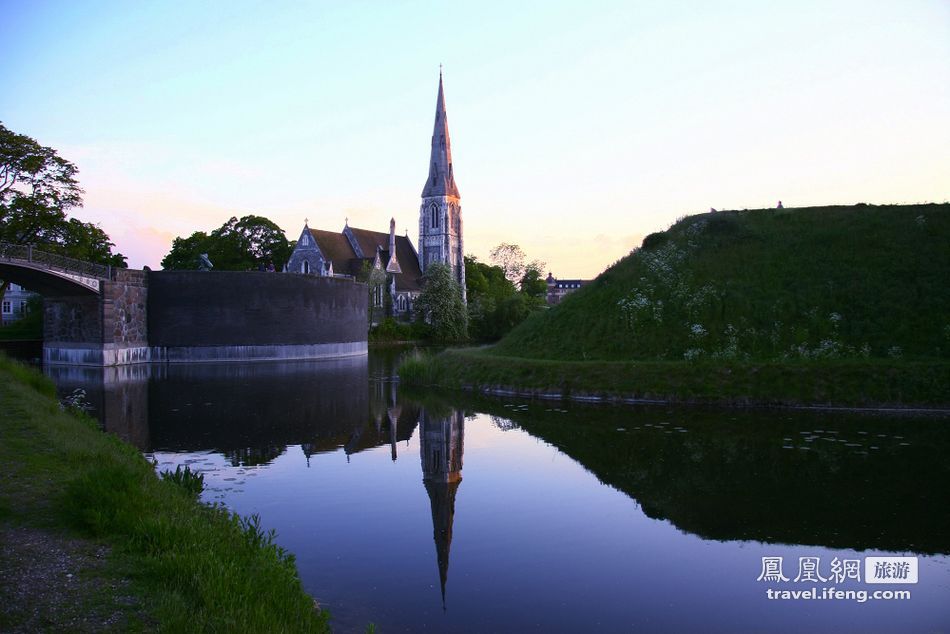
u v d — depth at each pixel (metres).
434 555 13.27
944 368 28.61
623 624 10.39
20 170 64.69
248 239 110.06
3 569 8.77
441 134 134.50
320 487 18.25
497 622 10.44
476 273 146.75
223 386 42.16
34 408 20.55
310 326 69.25
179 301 62.47
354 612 10.73
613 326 38.88
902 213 40.22
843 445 21.91
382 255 127.00
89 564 9.11
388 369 55.88
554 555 13.34
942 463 19.55
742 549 13.59
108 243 79.81
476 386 38.12
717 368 31.70
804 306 35.38
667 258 41.72
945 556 13.09
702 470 19.45
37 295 89.38
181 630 7.33
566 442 23.81
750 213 44.91
